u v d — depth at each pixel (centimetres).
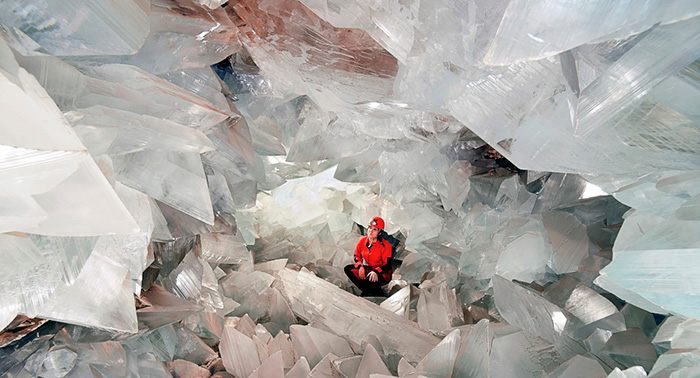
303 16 89
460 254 226
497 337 140
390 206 337
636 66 54
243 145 112
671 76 55
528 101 68
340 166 210
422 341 199
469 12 58
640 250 60
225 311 227
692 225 57
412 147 169
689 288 57
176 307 127
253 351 184
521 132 72
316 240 386
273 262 312
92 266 74
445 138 149
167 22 72
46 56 58
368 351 162
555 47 46
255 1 92
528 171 156
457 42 64
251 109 138
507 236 171
